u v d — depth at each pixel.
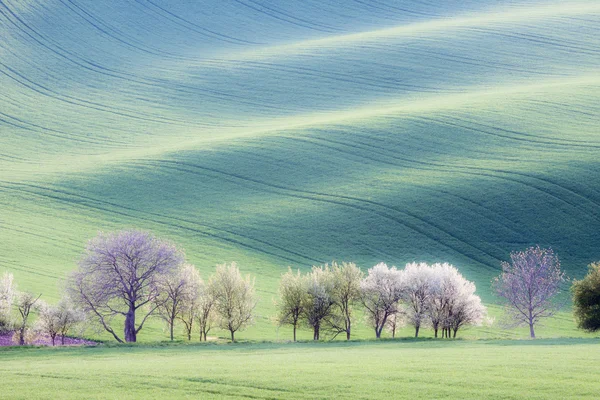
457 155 114.75
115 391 27.83
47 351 42.97
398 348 42.03
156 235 93.62
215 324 60.34
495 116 129.88
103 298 52.28
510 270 67.56
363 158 117.50
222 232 94.88
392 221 94.88
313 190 107.50
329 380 28.95
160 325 65.75
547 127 122.50
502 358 33.81
